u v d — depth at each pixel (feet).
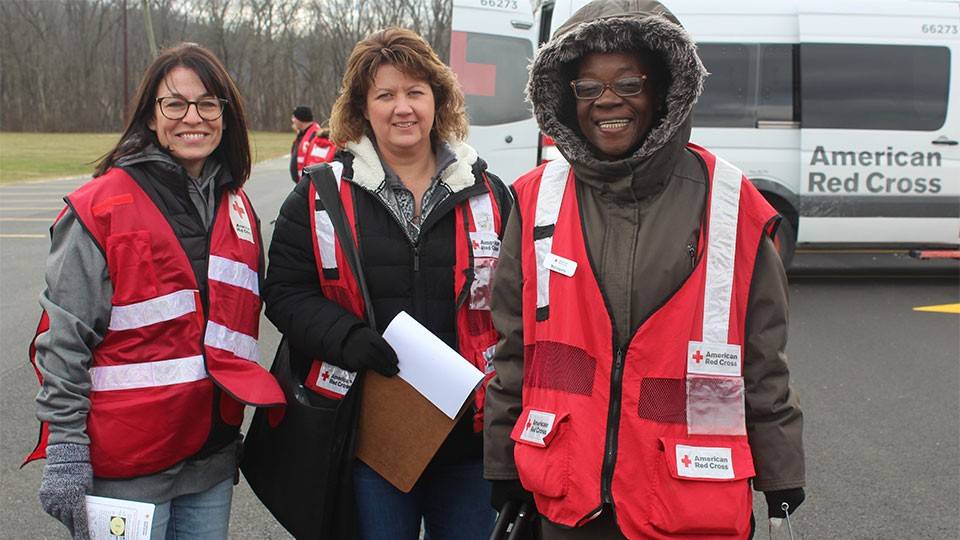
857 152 25.17
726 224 5.98
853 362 18.75
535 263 6.32
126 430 6.70
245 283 7.39
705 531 5.75
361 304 7.45
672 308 5.88
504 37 27.37
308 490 7.33
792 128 25.12
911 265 30.25
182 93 6.95
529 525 6.75
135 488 6.88
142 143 7.02
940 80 25.16
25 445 13.83
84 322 6.57
